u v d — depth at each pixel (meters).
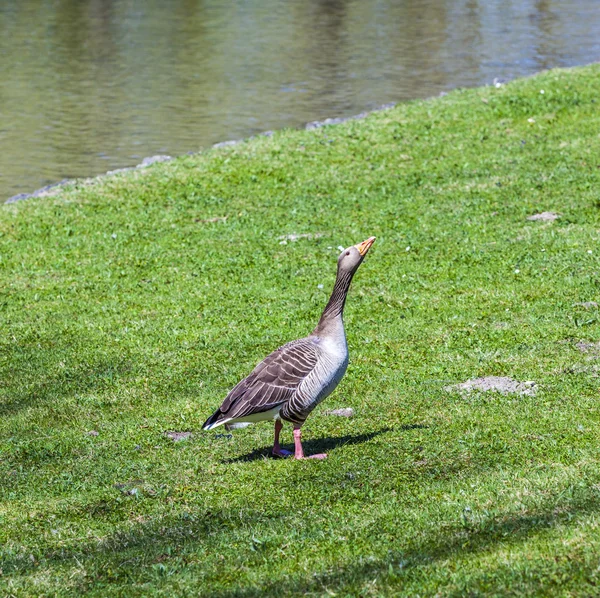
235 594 7.36
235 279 18.16
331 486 9.66
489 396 12.15
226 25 53.41
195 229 21.08
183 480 10.27
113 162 28.27
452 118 27.44
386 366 13.59
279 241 20.08
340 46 46.84
